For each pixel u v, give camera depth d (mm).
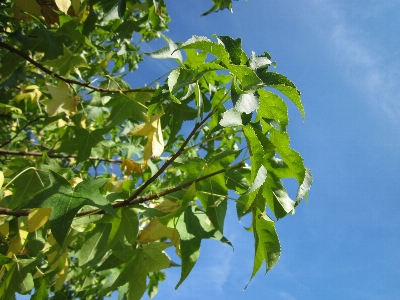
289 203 582
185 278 561
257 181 483
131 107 910
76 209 503
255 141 484
